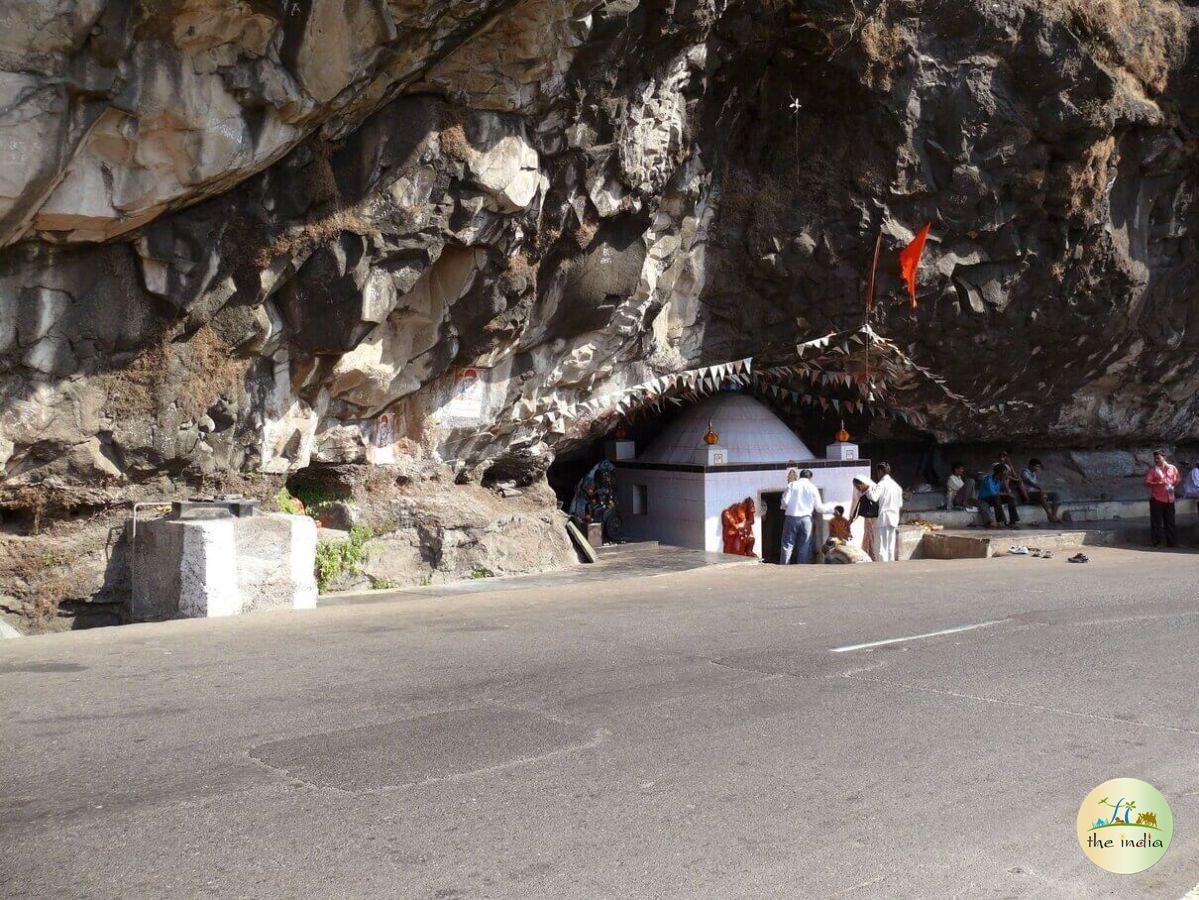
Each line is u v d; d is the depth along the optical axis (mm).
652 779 4820
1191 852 4227
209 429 10547
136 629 8539
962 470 21203
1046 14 15266
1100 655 7586
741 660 7305
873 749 5316
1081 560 15086
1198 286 19547
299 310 10703
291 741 5289
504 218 11711
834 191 15594
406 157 10617
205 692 6250
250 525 9805
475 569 13305
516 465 15078
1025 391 19766
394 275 11125
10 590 9734
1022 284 17281
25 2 7309
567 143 11969
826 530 18672
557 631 8508
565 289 13359
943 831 4320
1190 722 5879
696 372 16562
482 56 10555
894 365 17812
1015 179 16125
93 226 8734
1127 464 23812
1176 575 12711
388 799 4516
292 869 3826
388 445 12828
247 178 9633
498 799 4535
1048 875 3969
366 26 9039
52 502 9844
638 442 20812
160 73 8281
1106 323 18781
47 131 7742
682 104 13375
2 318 8773
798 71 14914
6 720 5625
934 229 16062
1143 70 16625
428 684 6500
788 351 17031
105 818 4273
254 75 8781
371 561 12367
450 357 12523
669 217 14797
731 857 4008
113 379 9695
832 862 3992
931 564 15453
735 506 17953
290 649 7625
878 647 7805
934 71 15203
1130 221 18156
